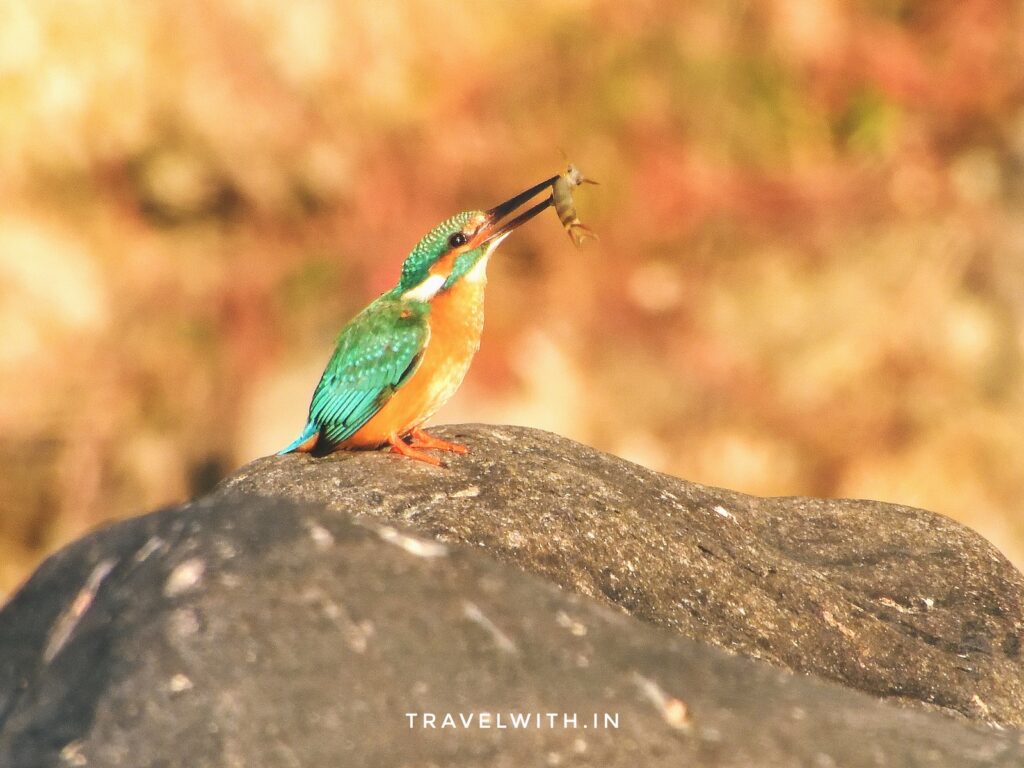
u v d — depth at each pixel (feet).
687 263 65.72
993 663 24.02
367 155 66.59
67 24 66.13
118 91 65.92
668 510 25.25
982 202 66.28
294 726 15.67
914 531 28.19
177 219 65.41
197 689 15.85
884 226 66.33
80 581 17.72
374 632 16.58
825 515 28.53
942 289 64.39
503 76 68.03
